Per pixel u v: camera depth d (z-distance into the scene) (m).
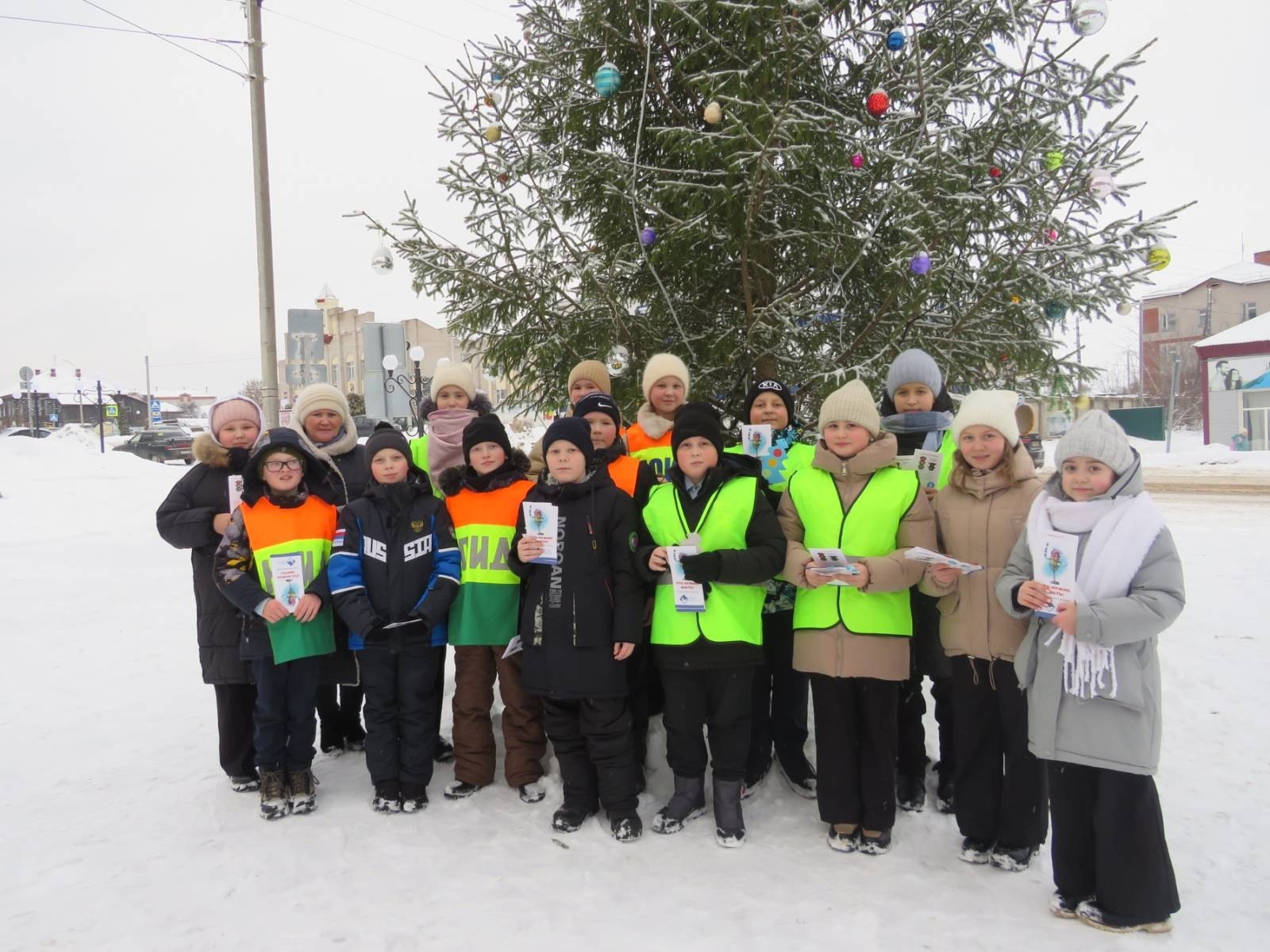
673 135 4.20
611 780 3.46
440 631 3.76
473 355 5.32
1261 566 8.59
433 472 4.36
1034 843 3.12
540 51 4.77
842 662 3.23
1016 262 4.15
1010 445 3.15
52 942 2.73
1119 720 2.67
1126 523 2.71
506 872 3.15
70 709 5.14
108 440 35.31
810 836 3.44
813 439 4.52
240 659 3.78
